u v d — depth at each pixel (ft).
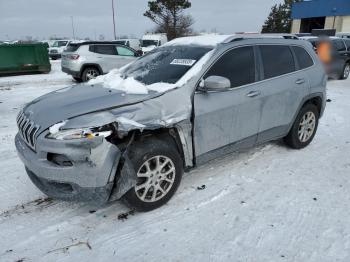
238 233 9.74
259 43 13.64
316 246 9.18
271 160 14.87
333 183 12.76
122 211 10.86
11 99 29.96
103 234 9.73
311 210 10.89
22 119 10.87
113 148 9.31
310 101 16.02
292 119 15.05
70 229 9.96
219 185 12.52
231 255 8.86
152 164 10.52
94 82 13.55
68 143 8.86
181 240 9.46
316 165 14.40
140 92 10.83
